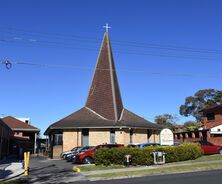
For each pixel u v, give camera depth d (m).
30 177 22.86
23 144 63.03
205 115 58.06
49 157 49.28
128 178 21.22
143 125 47.62
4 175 23.88
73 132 45.56
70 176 22.78
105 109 48.22
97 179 21.14
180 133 62.34
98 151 28.97
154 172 22.89
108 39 51.75
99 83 50.12
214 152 35.53
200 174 21.25
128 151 28.34
